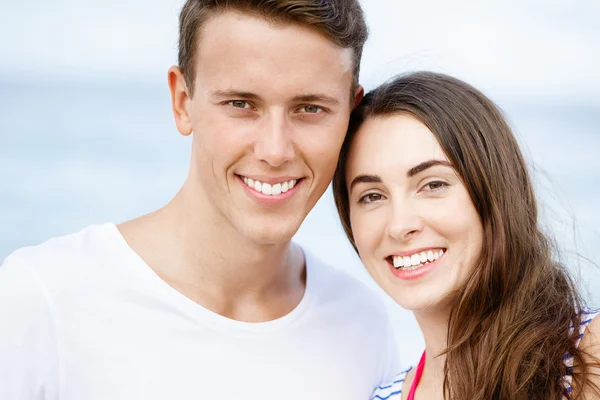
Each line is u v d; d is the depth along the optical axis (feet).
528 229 8.42
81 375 7.92
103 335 8.04
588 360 7.73
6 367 7.75
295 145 7.92
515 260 8.24
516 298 8.19
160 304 8.29
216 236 8.43
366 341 9.37
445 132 8.07
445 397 8.45
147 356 8.09
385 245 8.37
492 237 8.18
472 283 8.14
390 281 8.46
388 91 8.50
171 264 8.63
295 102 7.79
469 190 8.12
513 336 8.02
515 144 8.52
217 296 8.61
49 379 7.89
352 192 8.59
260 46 7.55
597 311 8.25
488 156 8.22
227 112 7.88
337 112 8.04
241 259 8.48
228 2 7.64
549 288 8.37
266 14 7.51
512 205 8.27
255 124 7.87
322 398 8.73
